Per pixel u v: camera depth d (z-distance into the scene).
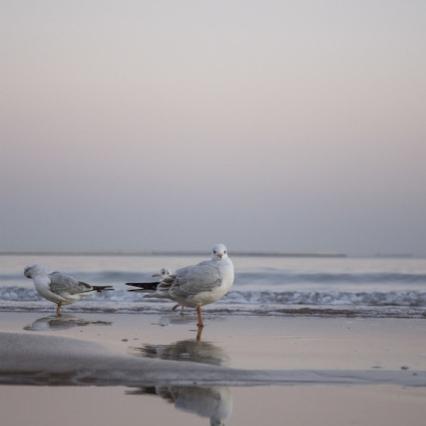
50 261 64.62
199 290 23.75
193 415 12.55
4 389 14.10
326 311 29.25
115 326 24.27
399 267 54.94
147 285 25.78
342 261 65.06
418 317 27.45
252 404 13.34
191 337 21.72
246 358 17.95
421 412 12.87
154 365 15.95
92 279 48.59
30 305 31.02
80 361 16.09
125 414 12.54
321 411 12.91
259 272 48.28
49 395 13.73
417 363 17.39
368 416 12.61
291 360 17.70
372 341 21.16
